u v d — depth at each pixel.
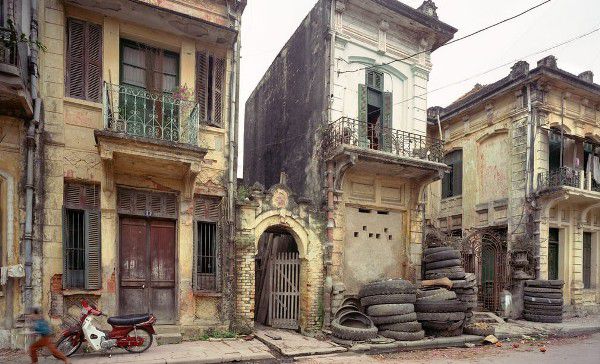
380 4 13.45
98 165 9.77
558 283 14.62
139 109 10.30
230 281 11.02
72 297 9.28
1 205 8.76
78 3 9.60
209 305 10.77
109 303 9.60
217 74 11.60
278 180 16.30
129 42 10.55
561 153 15.92
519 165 16.34
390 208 13.89
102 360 8.03
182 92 10.60
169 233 10.63
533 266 15.46
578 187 15.84
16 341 8.51
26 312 8.64
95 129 8.98
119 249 10.02
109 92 9.69
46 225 9.09
